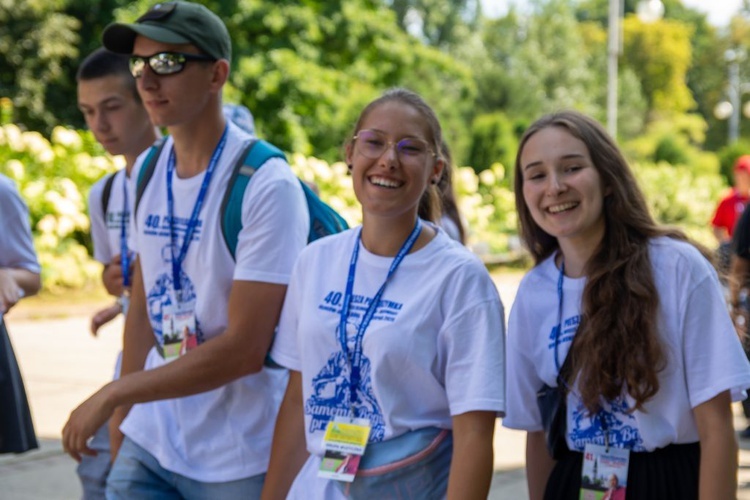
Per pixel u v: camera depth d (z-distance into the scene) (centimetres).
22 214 450
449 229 428
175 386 326
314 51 2442
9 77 2475
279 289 334
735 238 670
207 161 349
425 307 280
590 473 298
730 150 4759
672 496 293
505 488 629
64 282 1529
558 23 7312
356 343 284
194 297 350
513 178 321
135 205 363
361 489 283
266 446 347
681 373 291
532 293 318
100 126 436
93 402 322
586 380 293
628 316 288
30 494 616
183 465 348
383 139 287
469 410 274
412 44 2728
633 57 8356
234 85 2339
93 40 2509
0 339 443
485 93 4638
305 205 347
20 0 2362
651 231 301
